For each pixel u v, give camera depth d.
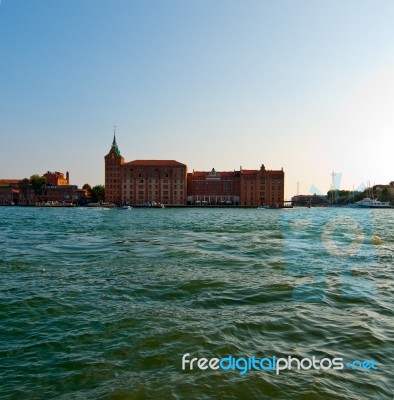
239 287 17.20
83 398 7.96
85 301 15.08
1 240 38.72
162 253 28.61
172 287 17.30
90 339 11.08
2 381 8.72
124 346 10.53
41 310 13.91
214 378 8.70
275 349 10.24
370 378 8.70
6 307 14.26
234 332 11.46
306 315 13.01
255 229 55.47
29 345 10.71
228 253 28.48
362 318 12.70
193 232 50.06
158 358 9.76
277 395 7.99
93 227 59.72
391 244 34.53
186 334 11.32
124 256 27.08
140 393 8.10
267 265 23.00
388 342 10.68
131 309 13.97
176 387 8.33
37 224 67.50
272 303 14.62
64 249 31.23
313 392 8.09
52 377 8.88
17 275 20.25
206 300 15.10
